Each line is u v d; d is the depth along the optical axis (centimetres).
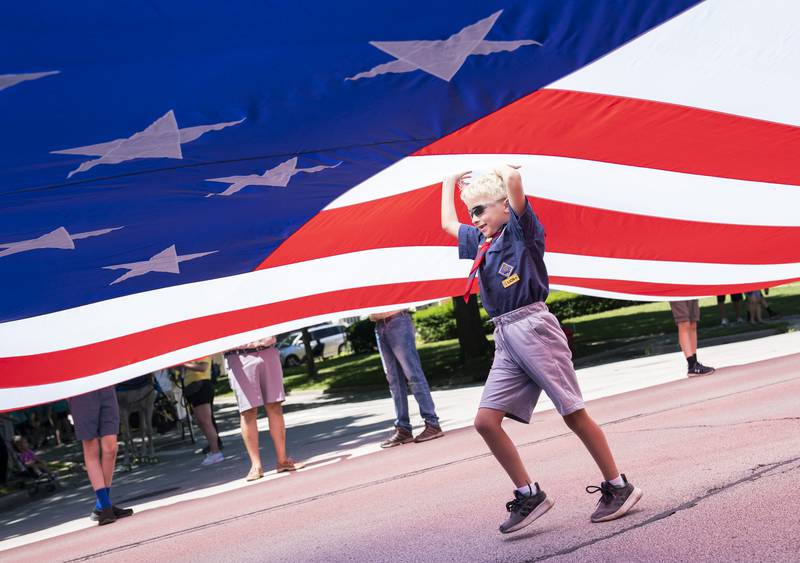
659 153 532
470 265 651
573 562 382
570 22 353
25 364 576
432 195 539
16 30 277
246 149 391
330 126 395
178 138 365
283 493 803
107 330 566
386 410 1645
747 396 840
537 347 427
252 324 631
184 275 527
